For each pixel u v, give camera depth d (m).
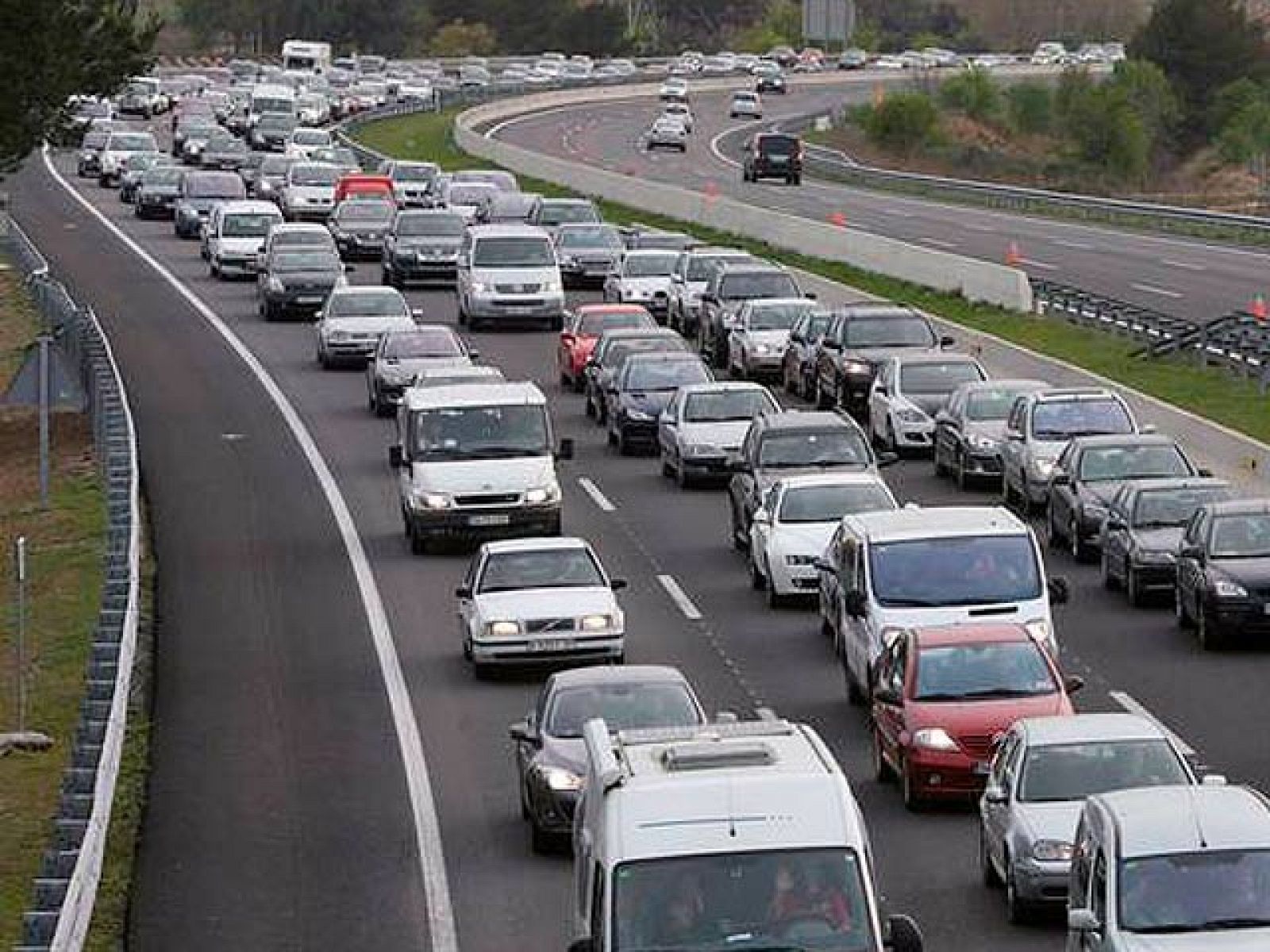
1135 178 197.38
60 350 72.38
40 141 75.69
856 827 21.86
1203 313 82.19
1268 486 56.03
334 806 35.25
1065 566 51.38
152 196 127.75
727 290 80.62
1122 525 48.19
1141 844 23.97
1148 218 121.12
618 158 171.38
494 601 42.81
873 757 36.72
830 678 42.19
